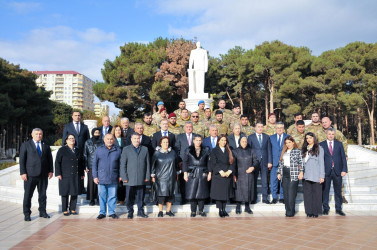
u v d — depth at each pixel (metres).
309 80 25.64
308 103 28.75
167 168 6.17
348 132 34.31
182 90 28.78
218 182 6.16
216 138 7.10
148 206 6.73
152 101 28.03
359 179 9.57
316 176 6.12
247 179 6.40
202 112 9.07
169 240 4.61
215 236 4.81
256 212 6.67
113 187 6.19
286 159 6.34
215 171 6.18
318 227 5.37
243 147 6.57
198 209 6.64
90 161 6.84
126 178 6.05
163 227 5.38
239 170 6.43
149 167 6.24
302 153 6.37
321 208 6.16
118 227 5.40
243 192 6.36
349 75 25.56
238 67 29.64
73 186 6.37
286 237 4.75
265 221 5.82
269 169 7.21
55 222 5.79
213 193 6.16
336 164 6.46
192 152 6.31
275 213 6.57
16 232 5.11
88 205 6.92
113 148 6.21
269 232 5.04
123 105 27.62
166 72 27.92
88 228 5.34
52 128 38.28
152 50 30.45
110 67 28.66
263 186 7.15
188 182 6.20
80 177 6.73
